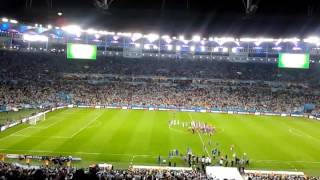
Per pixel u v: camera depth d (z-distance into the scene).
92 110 88.62
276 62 118.50
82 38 114.44
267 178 31.91
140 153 46.59
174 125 68.56
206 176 29.56
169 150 48.72
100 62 122.19
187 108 97.56
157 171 33.84
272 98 104.50
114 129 62.31
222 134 61.41
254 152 49.12
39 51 121.69
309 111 95.62
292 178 31.73
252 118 85.75
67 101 96.00
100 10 53.09
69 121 69.12
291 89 111.81
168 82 115.19
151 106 97.69
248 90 111.12
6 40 106.62
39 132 56.91
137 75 116.19
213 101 102.12
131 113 85.88
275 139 58.53
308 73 119.50
